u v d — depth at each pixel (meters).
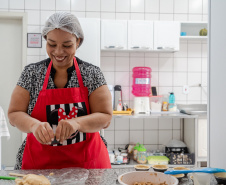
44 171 0.98
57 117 1.14
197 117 2.78
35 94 1.16
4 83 3.29
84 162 1.15
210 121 1.09
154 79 3.36
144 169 1.00
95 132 1.20
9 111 1.15
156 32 3.02
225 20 0.96
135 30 2.99
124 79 3.32
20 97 1.15
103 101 1.18
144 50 3.07
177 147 2.96
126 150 3.11
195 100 3.40
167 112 3.10
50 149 1.12
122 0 3.29
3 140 3.29
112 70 3.31
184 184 0.86
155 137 3.34
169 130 3.35
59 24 1.01
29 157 1.15
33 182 0.80
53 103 1.14
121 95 3.27
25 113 1.13
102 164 1.21
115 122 3.29
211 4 1.08
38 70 1.17
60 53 1.04
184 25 3.29
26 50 3.18
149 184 0.84
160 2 3.33
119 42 2.97
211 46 1.08
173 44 3.05
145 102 3.02
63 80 1.17
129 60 3.32
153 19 3.33
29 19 3.18
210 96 1.09
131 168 1.05
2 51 3.28
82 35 1.14
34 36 3.18
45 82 1.15
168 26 3.04
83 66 1.21
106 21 2.96
